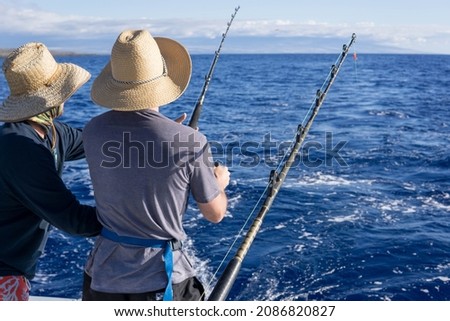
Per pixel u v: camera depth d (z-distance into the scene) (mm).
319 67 75688
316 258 6875
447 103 27547
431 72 61719
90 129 2109
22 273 2455
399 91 35500
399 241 7398
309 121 3084
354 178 10656
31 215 2400
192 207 8641
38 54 2400
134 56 2012
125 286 2053
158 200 2025
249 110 24391
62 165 2611
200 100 3037
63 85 2414
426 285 6172
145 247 2059
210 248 7234
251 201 9148
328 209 8734
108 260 2098
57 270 6609
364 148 14117
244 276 6391
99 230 2271
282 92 34750
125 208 2045
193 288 2164
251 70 67125
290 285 6223
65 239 7414
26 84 2383
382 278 6359
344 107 25625
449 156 12984
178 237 2100
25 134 2312
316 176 10711
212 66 3162
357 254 6984
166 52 2195
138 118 2043
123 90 2039
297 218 8320
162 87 2070
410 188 10000
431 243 7328
